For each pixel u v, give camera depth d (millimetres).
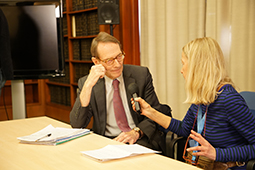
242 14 2760
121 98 2166
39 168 1231
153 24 3848
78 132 1732
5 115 5316
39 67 2865
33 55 2842
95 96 2133
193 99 1589
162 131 2164
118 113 2139
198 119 1647
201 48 1573
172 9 3537
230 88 1548
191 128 1809
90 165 1253
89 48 4562
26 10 2779
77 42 4797
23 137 1649
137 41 4215
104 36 2043
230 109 1508
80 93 2105
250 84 2789
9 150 1488
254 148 1441
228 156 1436
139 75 2219
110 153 1375
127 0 4160
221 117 1552
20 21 2779
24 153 1438
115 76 2070
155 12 3836
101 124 2119
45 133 1707
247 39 2768
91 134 1765
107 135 2150
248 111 1501
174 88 3621
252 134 1478
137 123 2154
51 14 2826
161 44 3838
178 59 3570
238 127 1503
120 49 2070
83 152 1394
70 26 4922
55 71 2895
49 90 5844
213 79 1536
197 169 1197
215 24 2980
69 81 5129
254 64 2752
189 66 1592
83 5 4574
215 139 1589
